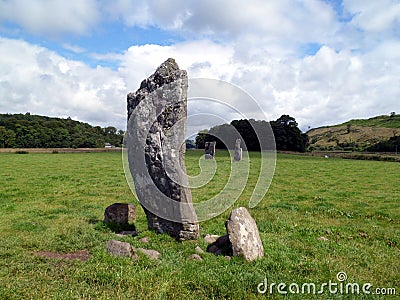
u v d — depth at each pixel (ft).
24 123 276.21
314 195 62.28
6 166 112.27
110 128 338.34
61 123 307.37
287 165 129.59
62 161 136.05
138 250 26.91
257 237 27.86
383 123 460.96
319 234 35.53
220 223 40.60
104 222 37.45
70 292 20.35
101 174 90.02
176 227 31.91
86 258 26.78
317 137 464.24
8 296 19.76
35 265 24.85
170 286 21.35
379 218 44.47
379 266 26.50
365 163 148.56
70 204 50.96
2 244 29.22
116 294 20.38
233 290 21.02
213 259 26.16
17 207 48.16
